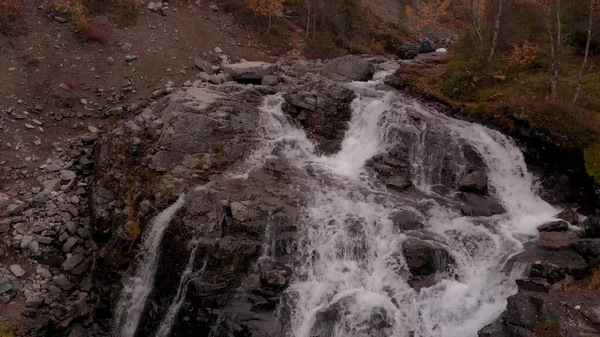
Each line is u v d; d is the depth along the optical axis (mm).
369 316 11914
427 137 17625
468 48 22672
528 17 23781
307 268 13164
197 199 14352
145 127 17000
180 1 27062
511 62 21516
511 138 18047
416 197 15836
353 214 14359
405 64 26234
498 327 10766
